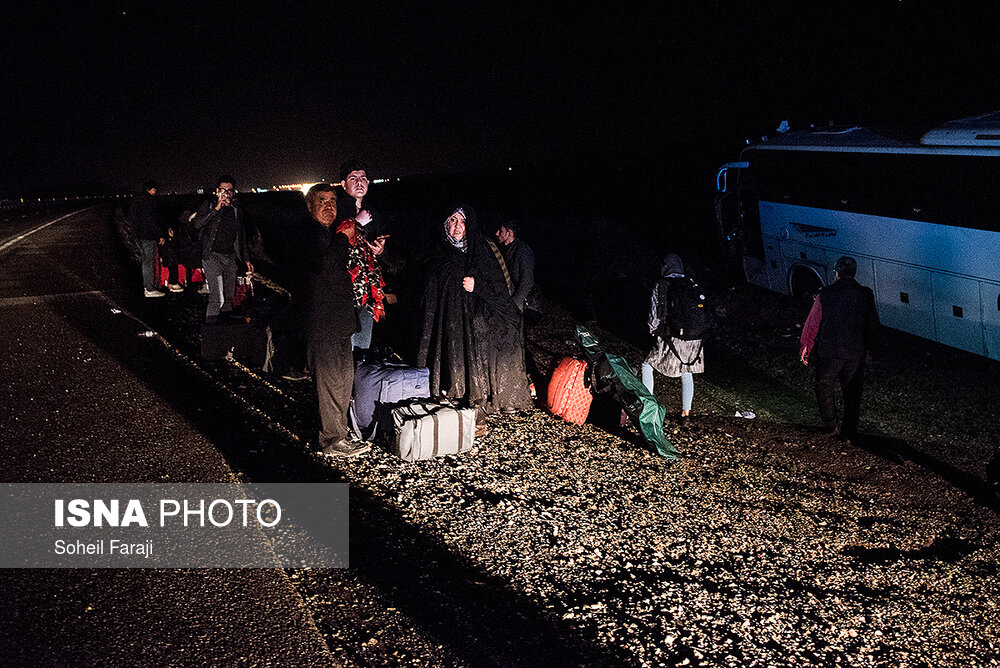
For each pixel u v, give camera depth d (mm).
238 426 6367
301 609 3896
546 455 6699
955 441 8266
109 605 3766
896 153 11547
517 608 4293
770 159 14211
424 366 7000
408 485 5695
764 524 5961
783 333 12680
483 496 5688
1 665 3246
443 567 4605
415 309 7098
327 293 5734
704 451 7488
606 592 4609
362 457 6109
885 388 10102
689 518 5863
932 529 6270
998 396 9734
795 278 14156
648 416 7180
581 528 5395
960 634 4750
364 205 7176
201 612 3787
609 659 3945
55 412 6406
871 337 7902
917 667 4348
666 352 8055
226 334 8336
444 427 6242
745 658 4152
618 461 6832
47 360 8031
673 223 26062
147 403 6746
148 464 5473
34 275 14477
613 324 12922
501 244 7586
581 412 7590
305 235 5742
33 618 3602
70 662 3318
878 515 6438
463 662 3691
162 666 3355
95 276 14430
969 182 10500
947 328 11188
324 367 5836
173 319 10453
